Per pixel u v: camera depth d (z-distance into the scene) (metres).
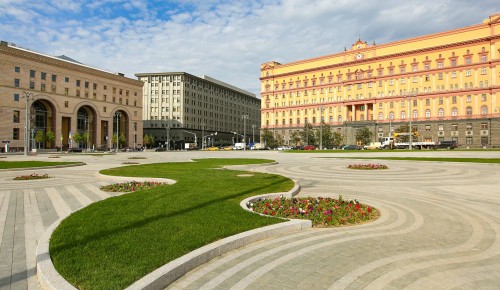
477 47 76.12
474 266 5.14
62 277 4.20
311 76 103.44
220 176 15.98
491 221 7.99
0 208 9.36
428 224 7.72
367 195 11.73
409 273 4.87
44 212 8.86
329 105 98.88
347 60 96.44
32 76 74.81
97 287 3.93
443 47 80.31
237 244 5.92
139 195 10.09
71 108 83.19
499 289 4.35
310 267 5.10
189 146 107.50
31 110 74.19
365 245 6.15
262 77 114.25
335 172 20.05
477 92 75.75
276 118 111.12
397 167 23.05
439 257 5.53
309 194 11.87
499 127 72.69
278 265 5.18
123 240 5.63
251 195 10.20
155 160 34.75
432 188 13.35
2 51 68.88
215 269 5.00
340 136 92.31
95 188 13.12
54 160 33.56
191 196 9.89
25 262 5.28
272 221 7.11
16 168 21.08
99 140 90.56
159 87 118.56
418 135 79.00
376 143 79.25
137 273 4.31
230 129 149.38
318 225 7.49
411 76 85.19
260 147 96.81
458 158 30.72
